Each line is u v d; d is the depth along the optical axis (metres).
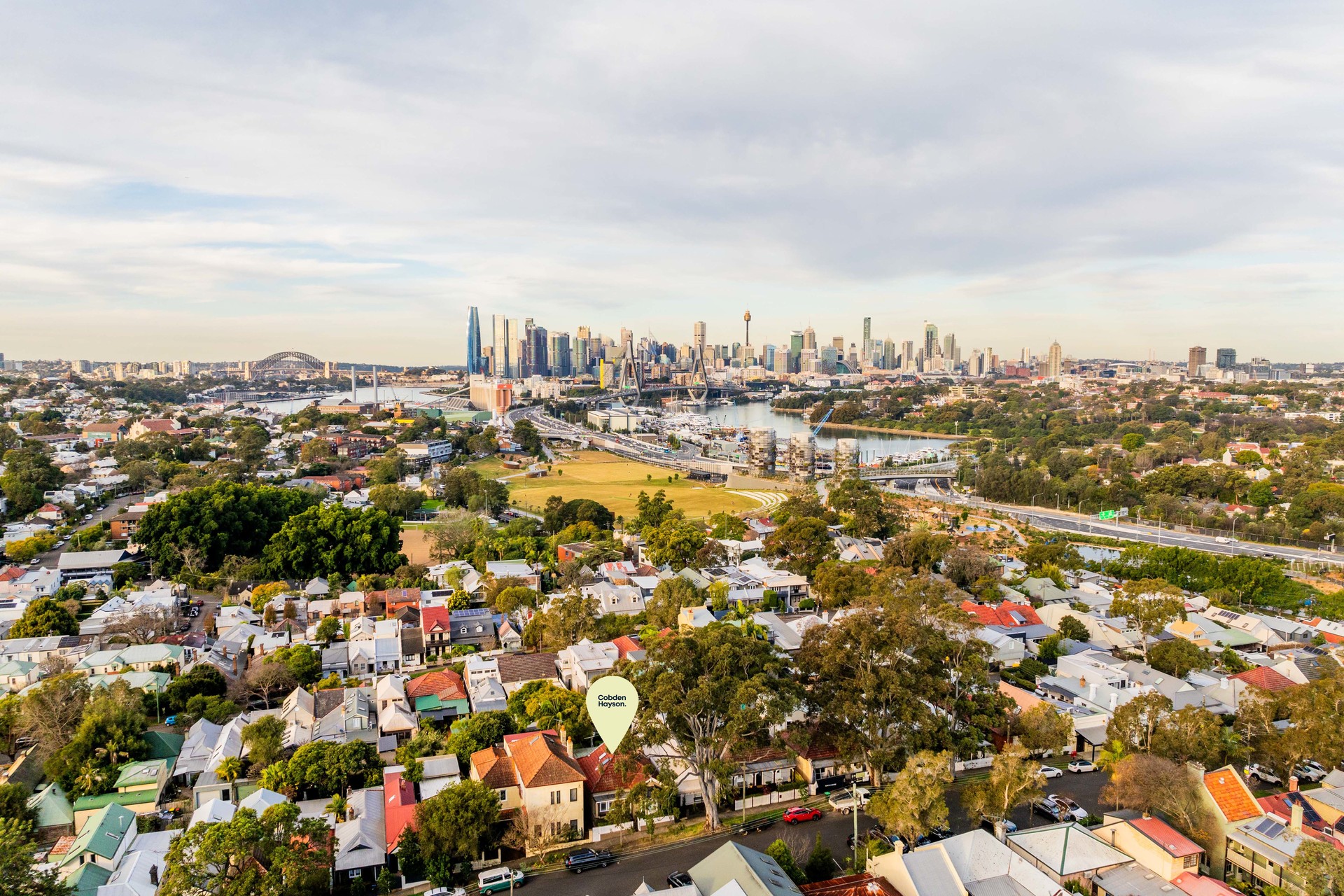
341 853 81.06
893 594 131.25
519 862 82.69
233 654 144.75
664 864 81.00
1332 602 171.00
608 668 126.62
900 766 91.38
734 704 85.44
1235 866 76.31
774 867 70.56
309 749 97.88
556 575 192.75
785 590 187.88
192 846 72.38
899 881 69.25
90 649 141.88
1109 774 99.19
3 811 87.38
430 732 107.31
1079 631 152.25
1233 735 101.94
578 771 89.69
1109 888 70.75
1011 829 84.56
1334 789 83.50
